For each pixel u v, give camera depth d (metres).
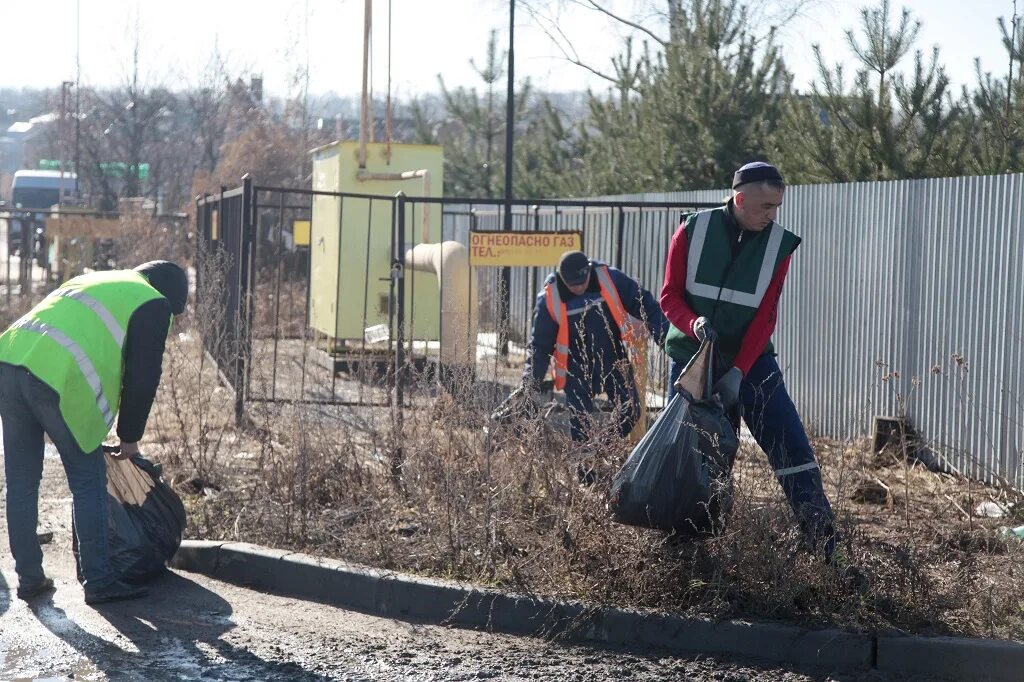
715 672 4.79
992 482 7.98
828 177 11.84
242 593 5.83
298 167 28.64
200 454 7.54
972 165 11.04
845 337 9.97
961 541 6.20
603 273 7.02
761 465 5.92
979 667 4.64
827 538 5.27
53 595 5.66
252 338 9.49
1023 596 5.12
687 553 5.30
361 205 13.86
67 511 7.31
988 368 8.29
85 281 5.68
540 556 5.58
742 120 14.97
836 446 8.59
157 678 4.62
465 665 4.84
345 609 5.60
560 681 4.68
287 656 4.90
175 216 20.11
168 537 5.96
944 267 8.77
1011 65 11.09
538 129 22.17
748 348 5.47
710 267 5.45
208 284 11.40
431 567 5.76
